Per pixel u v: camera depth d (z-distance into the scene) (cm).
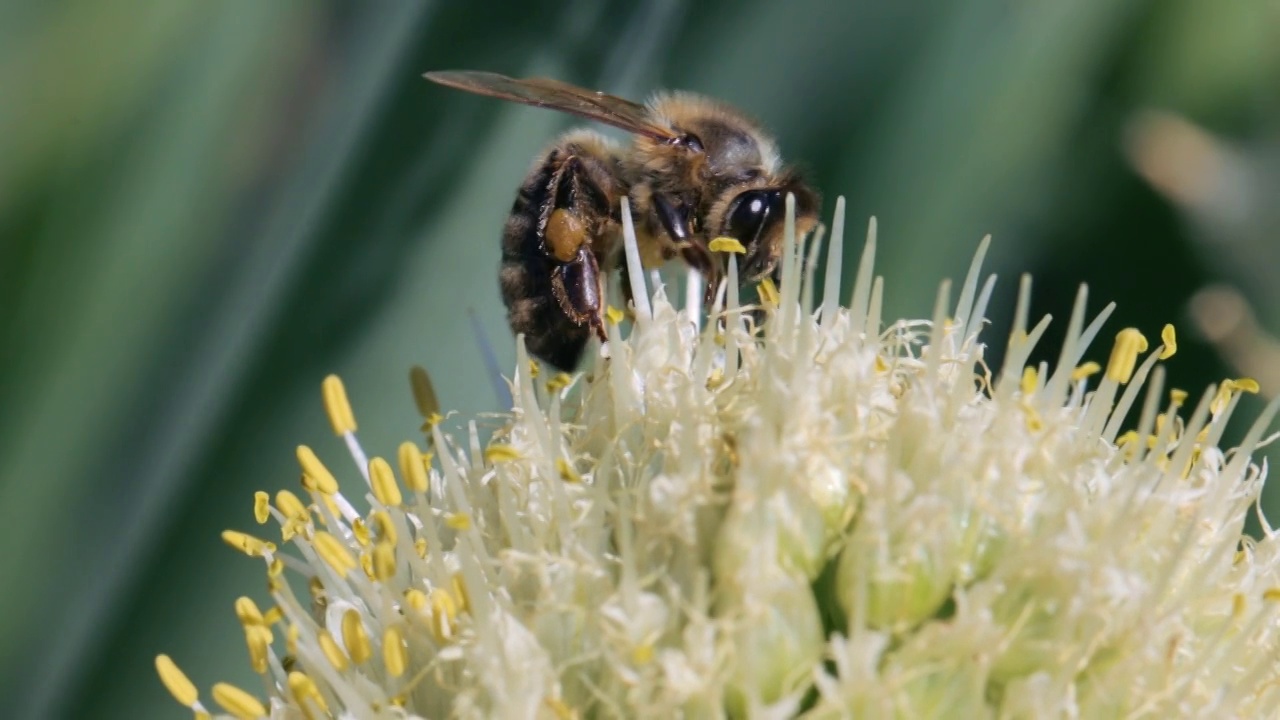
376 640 15
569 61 17
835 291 16
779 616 15
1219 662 15
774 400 15
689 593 15
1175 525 15
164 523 17
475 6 17
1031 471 15
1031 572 15
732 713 15
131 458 17
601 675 15
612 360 16
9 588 17
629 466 15
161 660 15
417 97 17
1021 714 15
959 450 15
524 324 17
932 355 15
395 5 17
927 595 15
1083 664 15
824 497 15
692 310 16
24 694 17
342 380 17
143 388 17
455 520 15
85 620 17
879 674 15
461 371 17
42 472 17
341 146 17
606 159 17
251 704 15
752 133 17
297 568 16
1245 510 15
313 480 16
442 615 15
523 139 17
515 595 15
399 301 17
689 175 17
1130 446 15
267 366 17
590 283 17
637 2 17
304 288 17
